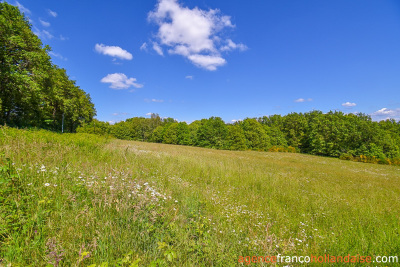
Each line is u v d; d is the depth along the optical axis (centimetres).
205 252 246
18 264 176
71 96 3747
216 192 580
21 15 2056
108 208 292
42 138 760
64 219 256
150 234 265
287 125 7231
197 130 6231
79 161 552
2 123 1967
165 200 391
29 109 2359
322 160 3153
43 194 298
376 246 345
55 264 177
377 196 765
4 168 308
